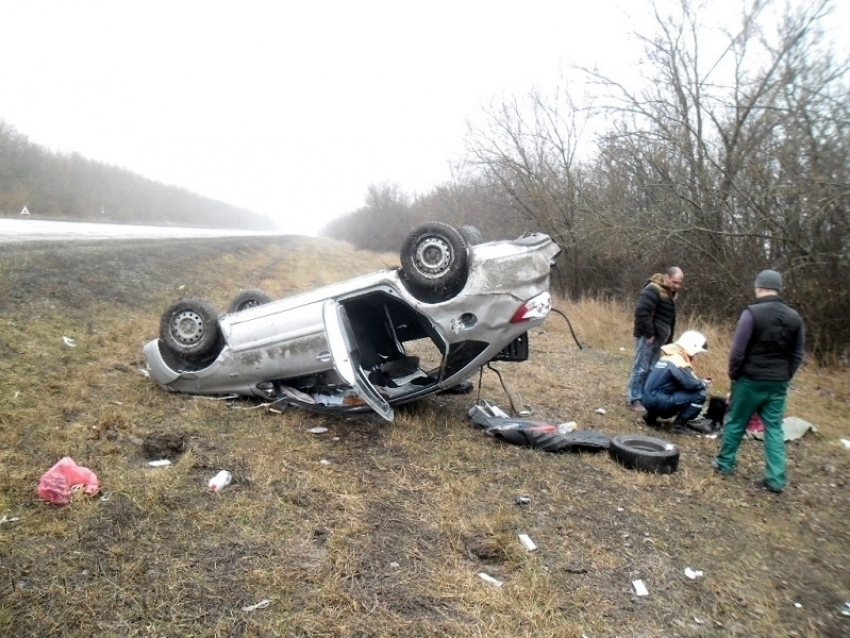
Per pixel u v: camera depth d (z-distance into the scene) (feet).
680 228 43.24
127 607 9.43
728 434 17.38
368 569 11.11
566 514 14.11
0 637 8.44
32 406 16.87
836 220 33.45
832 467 18.81
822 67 35.86
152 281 40.22
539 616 10.12
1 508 11.65
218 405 19.61
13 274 28.17
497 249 18.62
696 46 43.98
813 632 10.42
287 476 14.80
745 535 13.83
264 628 9.25
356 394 18.98
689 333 21.74
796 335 16.34
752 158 39.32
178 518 12.23
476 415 19.94
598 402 24.80
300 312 19.16
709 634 10.19
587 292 58.34
